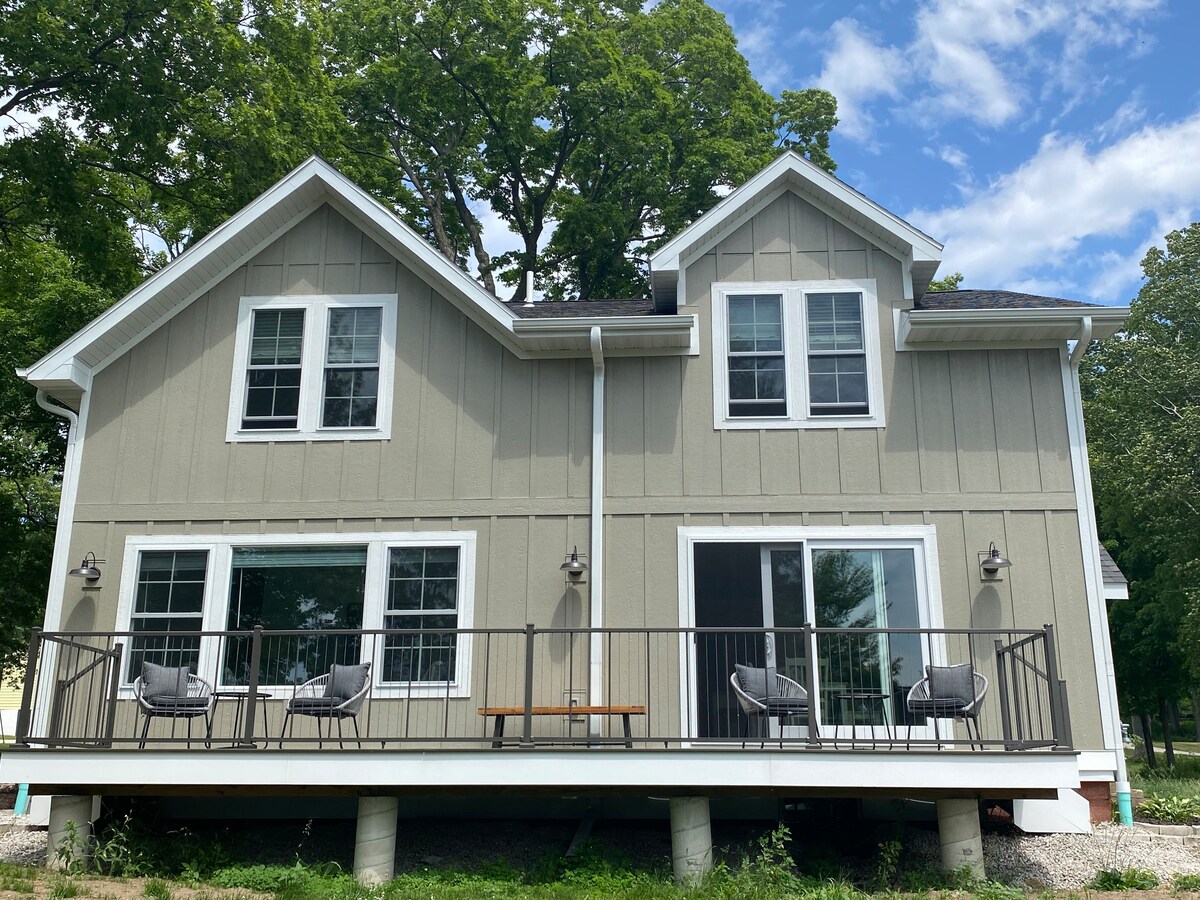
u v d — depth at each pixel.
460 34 26.41
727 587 11.40
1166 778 21.56
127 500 11.98
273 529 11.81
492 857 10.18
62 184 17.64
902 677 10.91
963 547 11.21
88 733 11.25
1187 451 25.55
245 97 18.64
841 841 10.50
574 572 11.36
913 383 11.73
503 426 11.97
